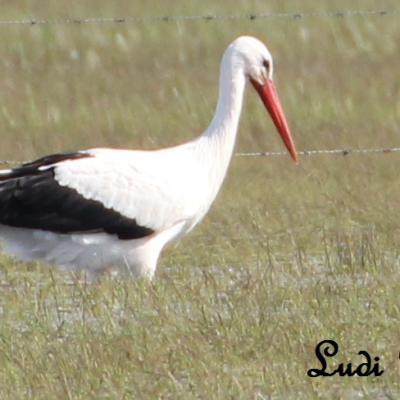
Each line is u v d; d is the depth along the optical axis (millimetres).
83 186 14016
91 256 14125
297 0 33125
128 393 10977
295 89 24219
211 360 11539
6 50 28031
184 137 21766
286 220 16766
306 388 11047
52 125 22250
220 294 13352
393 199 17578
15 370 11398
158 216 14180
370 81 25172
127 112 22875
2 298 13625
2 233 14156
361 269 14219
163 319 12398
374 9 31500
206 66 26891
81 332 12242
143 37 29156
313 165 19531
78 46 28344
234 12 32438
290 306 12953
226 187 18406
